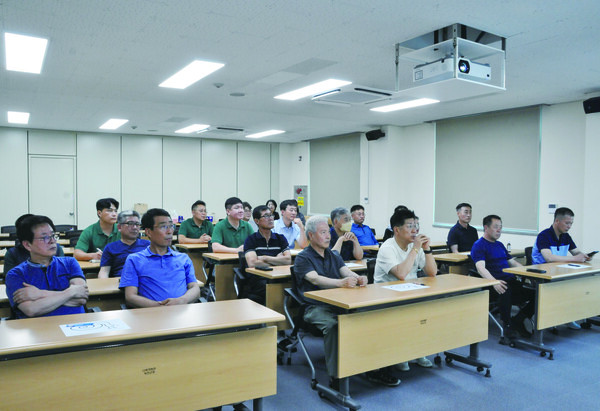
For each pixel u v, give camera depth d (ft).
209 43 12.35
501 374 10.75
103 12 10.22
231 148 36.32
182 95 19.17
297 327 10.46
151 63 14.29
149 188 33.22
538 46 12.54
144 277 9.28
